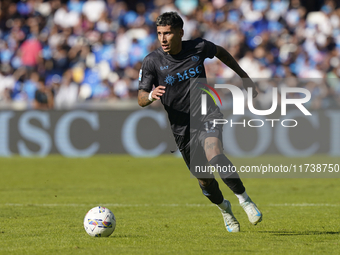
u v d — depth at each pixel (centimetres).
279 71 5988
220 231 1762
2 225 1895
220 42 6294
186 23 6388
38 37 6519
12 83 6122
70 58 6281
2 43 6638
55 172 3956
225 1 6725
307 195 2845
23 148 5047
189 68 1667
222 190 3155
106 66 6069
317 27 6425
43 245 1485
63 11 6738
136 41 6238
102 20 6631
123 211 2289
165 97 1694
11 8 7000
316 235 1664
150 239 1585
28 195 2834
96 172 3975
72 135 5006
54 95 5572
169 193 2933
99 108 4988
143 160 4784
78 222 1967
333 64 6069
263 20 6462
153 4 6969
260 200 2656
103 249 1412
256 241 1548
